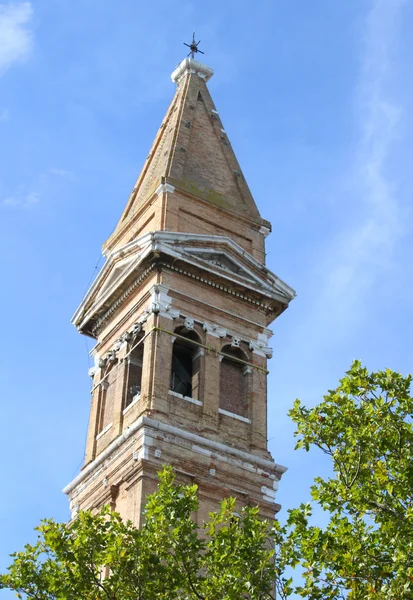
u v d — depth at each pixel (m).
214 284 62.97
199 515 54.41
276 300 64.56
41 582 40.72
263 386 61.81
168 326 60.16
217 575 38.62
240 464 57.38
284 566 37.81
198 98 75.81
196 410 58.41
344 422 40.22
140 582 38.69
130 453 55.84
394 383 40.38
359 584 36.31
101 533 40.66
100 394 63.25
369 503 38.66
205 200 66.94
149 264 61.75
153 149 73.25
